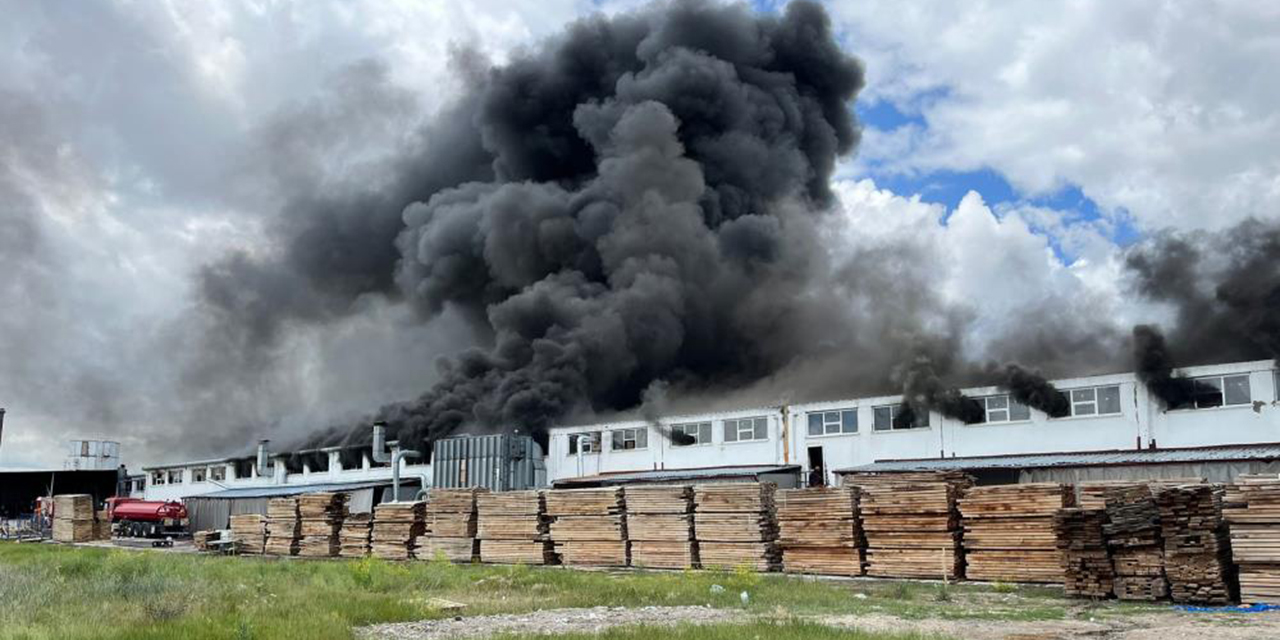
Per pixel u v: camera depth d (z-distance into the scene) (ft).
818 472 159.84
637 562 123.24
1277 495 69.41
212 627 53.83
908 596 79.82
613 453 188.34
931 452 147.54
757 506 113.80
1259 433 120.37
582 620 64.64
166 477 292.81
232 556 159.63
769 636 52.08
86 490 322.14
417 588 89.71
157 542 205.87
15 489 317.63
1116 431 131.13
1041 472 128.06
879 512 102.63
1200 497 72.13
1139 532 74.43
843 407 158.71
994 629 59.88
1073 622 63.36
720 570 108.68
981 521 95.04
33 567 97.86
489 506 139.44
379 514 152.97
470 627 61.31
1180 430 126.41
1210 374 125.18
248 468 269.03
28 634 51.60
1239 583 71.77
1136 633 57.36
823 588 87.97
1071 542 78.07
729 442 171.53
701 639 51.13
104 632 52.47
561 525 131.54
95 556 133.80
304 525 165.17
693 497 120.47
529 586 91.86
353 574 94.89
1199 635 55.88
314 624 56.65
